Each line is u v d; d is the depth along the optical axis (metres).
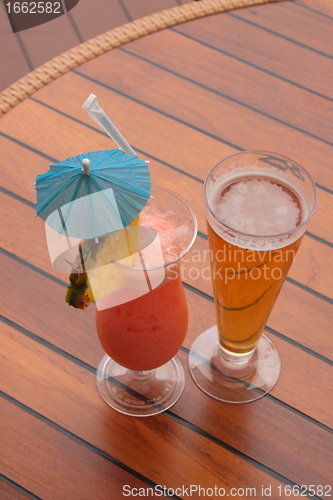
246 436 0.76
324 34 1.00
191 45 0.98
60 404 0.77
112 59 0.97
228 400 0.78
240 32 0.99
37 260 0.84
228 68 0.97
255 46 0.98
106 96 0.94
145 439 0.76
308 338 0.81
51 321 0.81
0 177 0.89
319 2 1.02
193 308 0.83
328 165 0.90
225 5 1.01
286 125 0.93
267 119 0.93
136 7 1.63
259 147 0.91
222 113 0.94
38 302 0.82
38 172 0.90
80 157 0.68
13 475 0.74
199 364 0.80
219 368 0.80
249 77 0.96
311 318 0.82
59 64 0.96
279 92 0.95
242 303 0.72
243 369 0.80
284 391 0.78
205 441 0.76
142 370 0.76
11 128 0.92
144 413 0.77
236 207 0.70
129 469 0.74
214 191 0.71
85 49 0.98
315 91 0.95
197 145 0.91
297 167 0.70
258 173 0.72
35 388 0.78
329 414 0.77
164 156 0.91
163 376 0.80
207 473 0.74
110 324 0.72
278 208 0.70
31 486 0.73
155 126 0.92
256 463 0.75
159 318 0.71
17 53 1.56
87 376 0.79
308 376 0.79
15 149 0.91
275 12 1.01
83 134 0.92
